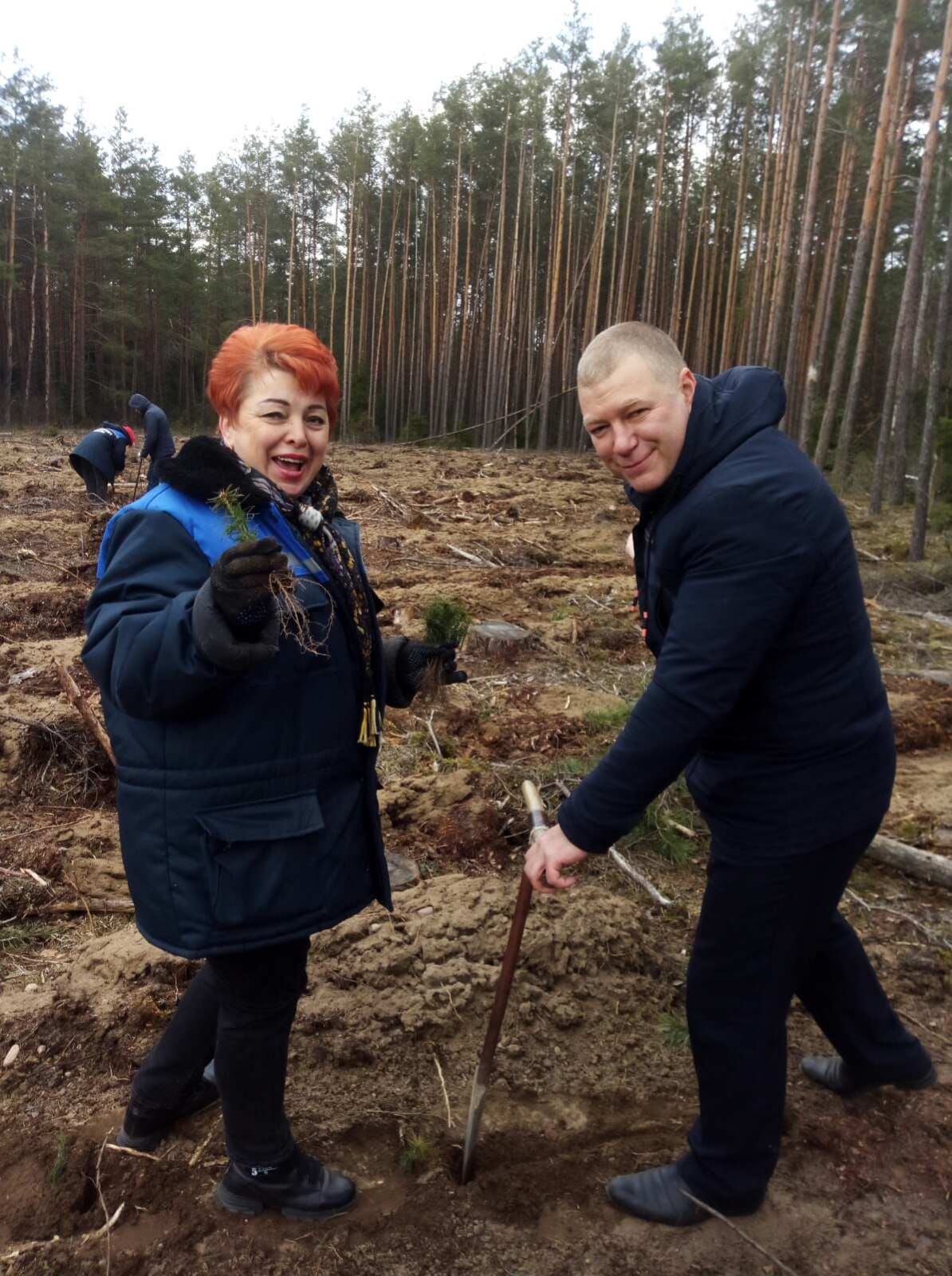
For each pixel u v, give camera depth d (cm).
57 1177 221
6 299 4091
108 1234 208
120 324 4125
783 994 204
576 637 671
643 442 183
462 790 409
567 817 195
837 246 2059
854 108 1969
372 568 875
